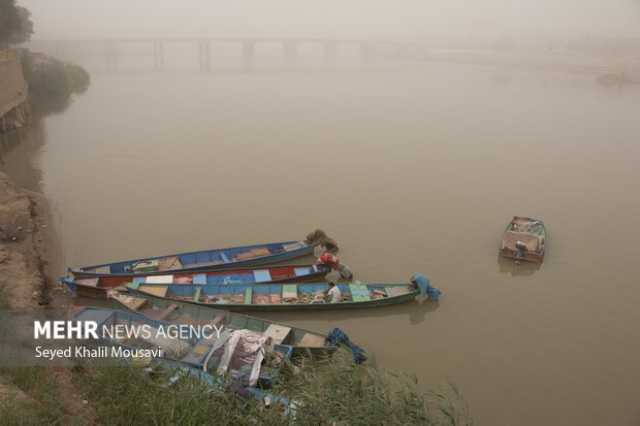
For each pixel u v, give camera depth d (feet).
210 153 121.70
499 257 75.00
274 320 60.29
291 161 116.67
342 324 60.59
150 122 151.53
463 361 55.01
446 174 110.52
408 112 174.50
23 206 80.94
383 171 111.34
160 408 31.45
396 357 55.21
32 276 61.11
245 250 72.33
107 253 73.61
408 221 86.48
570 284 69.36
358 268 71.61
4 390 31.42
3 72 121.80
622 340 58.95
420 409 33.27
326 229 82.79
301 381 35.60
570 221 88.33
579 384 52.42
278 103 186.70
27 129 137.39
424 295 63.82
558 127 155.12
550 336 59.21
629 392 51.60
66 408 32.24
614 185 106.11
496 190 101.91
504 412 48.60
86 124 147.74
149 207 89.71
